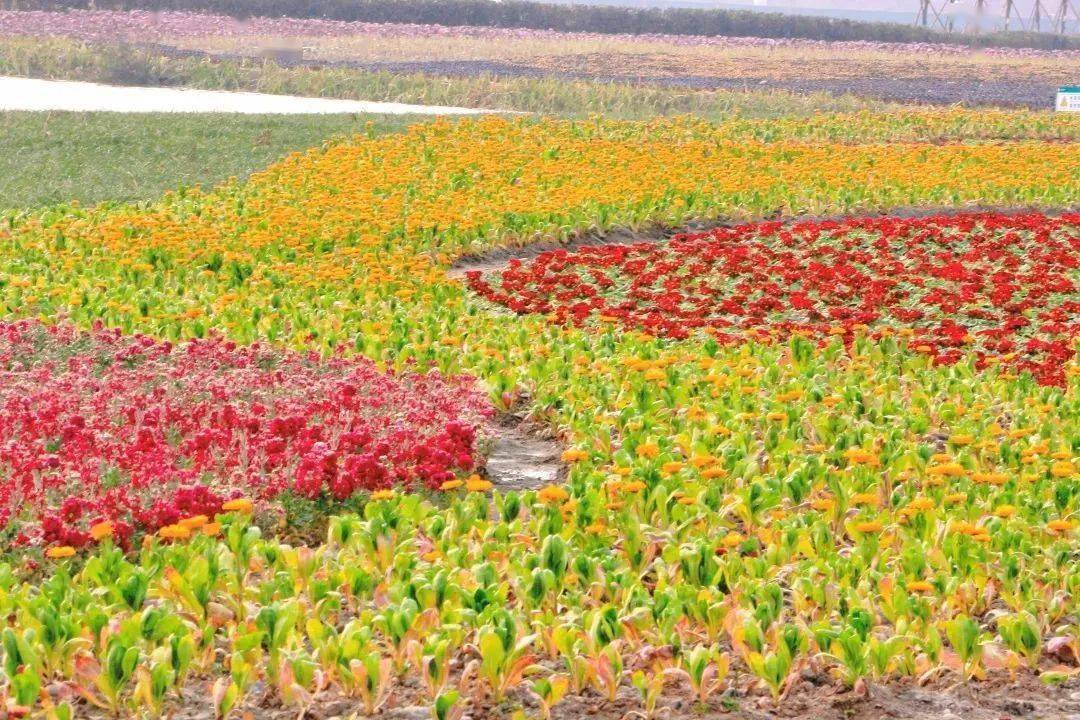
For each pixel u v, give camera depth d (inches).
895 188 1088.2
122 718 283.0
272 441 425.7
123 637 291.3
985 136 1566.2
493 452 517.7
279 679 293.7
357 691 295.0
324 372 557.9
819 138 1465.3
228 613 323.6
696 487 418.9
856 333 661.3
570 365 597.9
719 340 661.9
